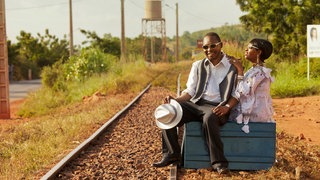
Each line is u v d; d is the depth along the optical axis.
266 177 6.46
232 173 6.71
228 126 6.73
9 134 11.98
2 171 7.64
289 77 21.52
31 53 83.19
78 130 11.34
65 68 28.98
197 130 6.80
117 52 64.94
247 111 6.73
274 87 19.11
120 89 23.97
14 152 9.27
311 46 21.30
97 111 15.09
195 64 7.02
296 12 31.91
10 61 65.62
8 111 21.78
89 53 29.31
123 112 14.30
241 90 6.64
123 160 7.96
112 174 7.09
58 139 10.09
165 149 6.94
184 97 6.96
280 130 10.82
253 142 6.74
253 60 6.90
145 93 21.91
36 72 73.00
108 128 11.41
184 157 6.89
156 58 95.75
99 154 8.44
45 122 13.66
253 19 34.47
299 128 11.48
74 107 19.73
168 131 6.81
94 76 27.91
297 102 16.03
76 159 8.04
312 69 22.14
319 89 18.86
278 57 32.03
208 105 6.79
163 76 33.50
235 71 6.79
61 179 6.84
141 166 7.42
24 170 7.52
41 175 7.14
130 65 33.38
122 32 43.44
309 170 7.09
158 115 6.55
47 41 88.88
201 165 6.87
